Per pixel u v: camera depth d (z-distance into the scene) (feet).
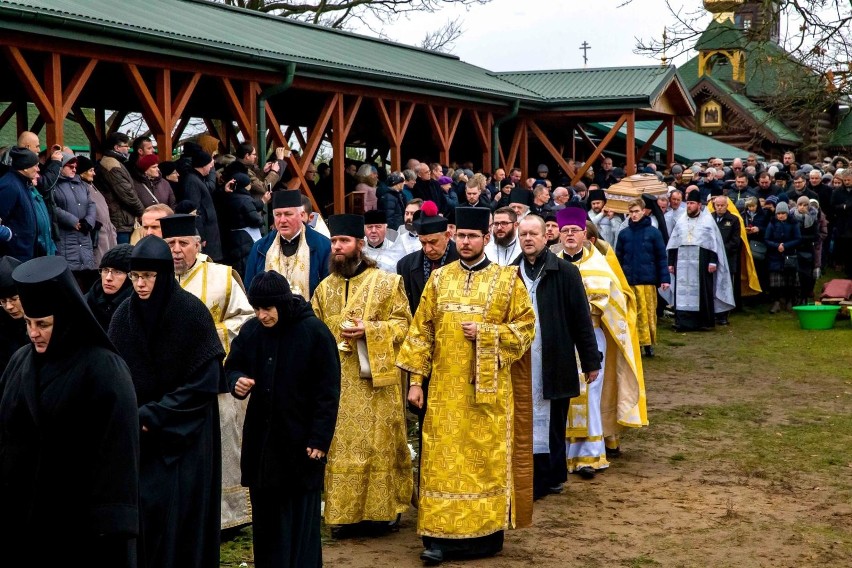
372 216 27.58
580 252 28.32
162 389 16.69
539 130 68.54
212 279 21.02
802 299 59.67
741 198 62.13
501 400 21.04
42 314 13.05
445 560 20.80
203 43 39.19
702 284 52.75
